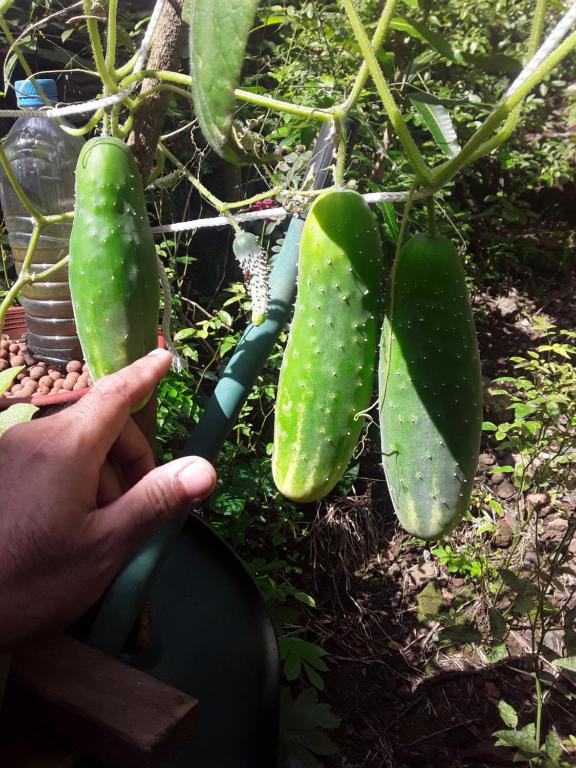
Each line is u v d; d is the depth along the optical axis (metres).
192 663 0.47
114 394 0.30
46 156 0.61
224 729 0.44
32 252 0.43
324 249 0.31
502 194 1.88
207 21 0.21
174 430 0.99
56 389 0.60
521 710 0.92
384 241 1.12
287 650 0.83
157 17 0.33
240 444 1.11
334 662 0.98
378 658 0.99
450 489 0.32
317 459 0.32
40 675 0.31
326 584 1.09
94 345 0.34
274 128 1.15
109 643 0.39
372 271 0.31
